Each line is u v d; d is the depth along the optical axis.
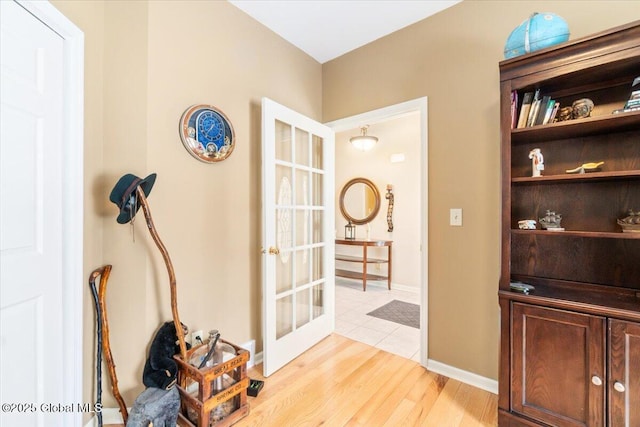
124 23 1.52
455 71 1.92
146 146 1.53
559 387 1.29
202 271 1.78
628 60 1.18
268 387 1.82
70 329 1.28
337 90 2.61
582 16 1.52
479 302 1.83
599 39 1.21
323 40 2.36
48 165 1.18
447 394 1.75
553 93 1.55
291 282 2.22
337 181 5.08
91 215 1.42
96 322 1.43
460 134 1.90
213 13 1.84
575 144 1.54
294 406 1.64
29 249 1.11
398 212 4.39
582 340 1.24
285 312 2.18
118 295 1.51
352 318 3.07
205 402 1.39
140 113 1.52
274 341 1.98
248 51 2.06
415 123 4.21
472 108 1.86
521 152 1.69
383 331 2.71
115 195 1.29
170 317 1.64
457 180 1.92
